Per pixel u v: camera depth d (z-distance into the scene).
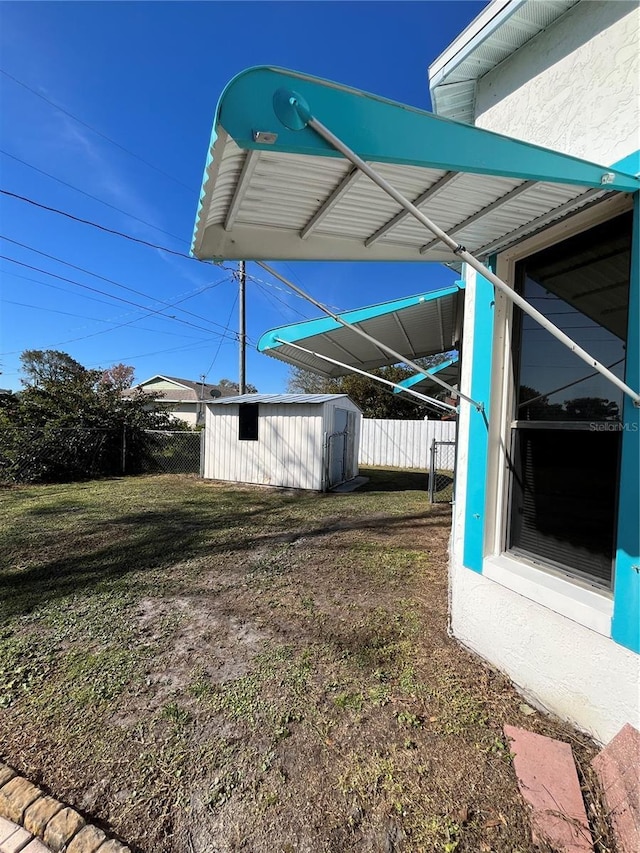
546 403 2.09
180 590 3.49
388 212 1.57
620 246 1.70
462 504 2.58
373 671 2.34
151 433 11.56
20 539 4.92
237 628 2.85
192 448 11.42
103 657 2.50
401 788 1.57
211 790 1.58
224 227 1.55
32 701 2.11
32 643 2.65
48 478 9.76
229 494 8.25
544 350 2.10
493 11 1.98
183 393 26.44
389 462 13.88
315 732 1.88
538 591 1.98
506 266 2.21
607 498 1.77
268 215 1.52
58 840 1.39
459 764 1.67
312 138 0.95
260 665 2.41
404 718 1.95
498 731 1.85
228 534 5.24
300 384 25.62
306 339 3.95
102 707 2.06
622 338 1.71
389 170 1.28
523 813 1.45
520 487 2.25
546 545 2.09
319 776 1.64
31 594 3.39
